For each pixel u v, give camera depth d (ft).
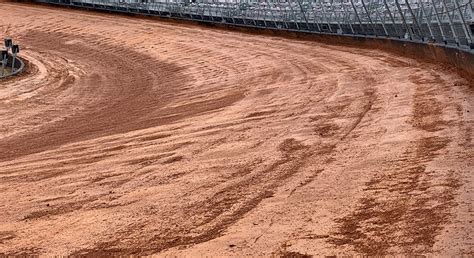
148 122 47.67
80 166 33.27
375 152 28.63
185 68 97.60
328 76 61.93
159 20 156.87
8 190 29.12
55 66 107.96
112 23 156.97
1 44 138.00
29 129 53.47
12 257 19.74
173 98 64.23
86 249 19.93
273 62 85.20
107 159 34.42
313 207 21.99
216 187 25.88
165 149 35.27
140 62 110.83
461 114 34.30
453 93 41.52
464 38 53.52
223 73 84.12
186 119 46.11
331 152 29.84
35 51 128.47
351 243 18.35
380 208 21.06
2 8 182.19
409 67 60.54
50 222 23.20
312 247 18.34
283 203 22.81
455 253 16.79
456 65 54.90
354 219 20.31
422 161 26.02
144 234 20.89
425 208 20.49
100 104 68.33
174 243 19.81
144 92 75.46
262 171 27.76
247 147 33.17
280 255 17.98
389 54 76.59
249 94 56.39
